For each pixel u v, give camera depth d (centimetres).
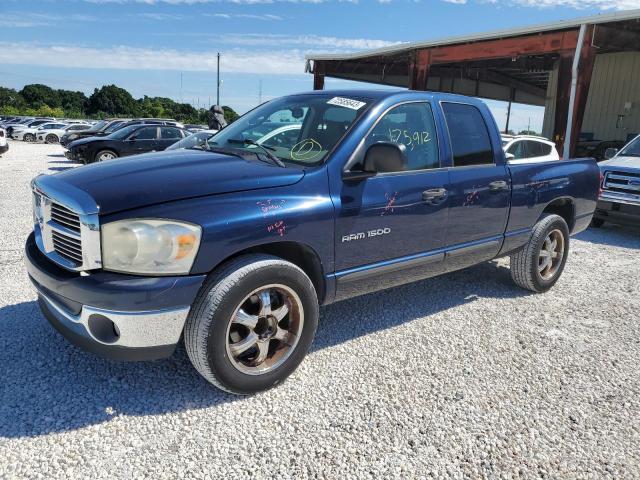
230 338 295
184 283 268
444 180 393
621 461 265
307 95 414
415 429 283
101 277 262
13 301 434
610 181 852
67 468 242
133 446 259
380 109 361
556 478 252
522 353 381
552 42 1406
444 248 407
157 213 265
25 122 4434
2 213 818
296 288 307
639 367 367
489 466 257
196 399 302
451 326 426
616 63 1898
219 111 1077
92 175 300
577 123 1345
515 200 458
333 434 276
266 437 271
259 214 290
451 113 417
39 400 292
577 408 311
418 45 1762
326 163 328
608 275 600
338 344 384
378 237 353
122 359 275
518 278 511
